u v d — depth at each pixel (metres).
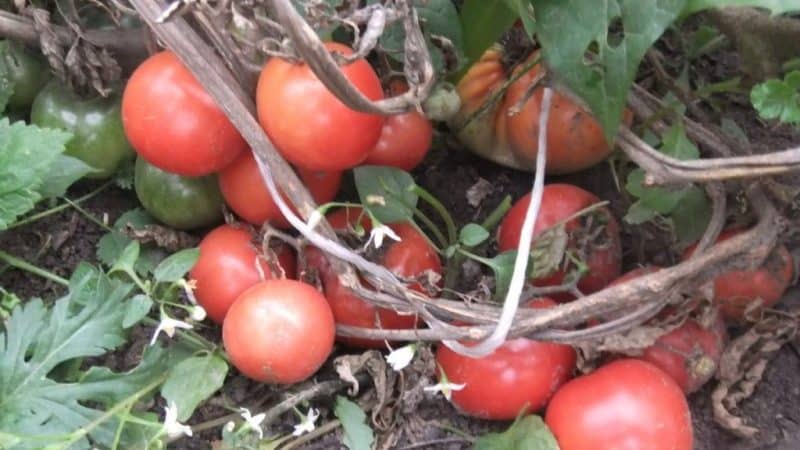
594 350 0.50
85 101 0.55
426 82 0.45
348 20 0.44
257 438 0.50
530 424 0.50
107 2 0.56
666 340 0.52
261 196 0.51
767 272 0.54
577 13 0.47
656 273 0.48
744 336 0.54
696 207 0.54
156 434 0.47
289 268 0.54
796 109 0.48
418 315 0.50
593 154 0.57
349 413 0.51
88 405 0.53
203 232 0.58
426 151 0.56
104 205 0.59
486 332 0.47
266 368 0.48
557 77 0.49
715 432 0.55
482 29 0.53
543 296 0.53
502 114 0.58
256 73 0.47
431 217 0.60
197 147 0.48
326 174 0.52
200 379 0.49
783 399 0.56
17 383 0.47
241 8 0.44
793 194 0.53
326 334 0.48
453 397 0.52
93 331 0.49
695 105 0.59
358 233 0.50
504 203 0.57
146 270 0.55
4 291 0.52
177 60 0.48
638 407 0.48
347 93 0.43
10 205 0.48
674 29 0.66
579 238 0.54
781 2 0.43
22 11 0.54
